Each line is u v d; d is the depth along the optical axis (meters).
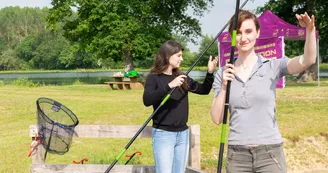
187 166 5.63
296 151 8.86
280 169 3.23
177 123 4.64
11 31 102.88
